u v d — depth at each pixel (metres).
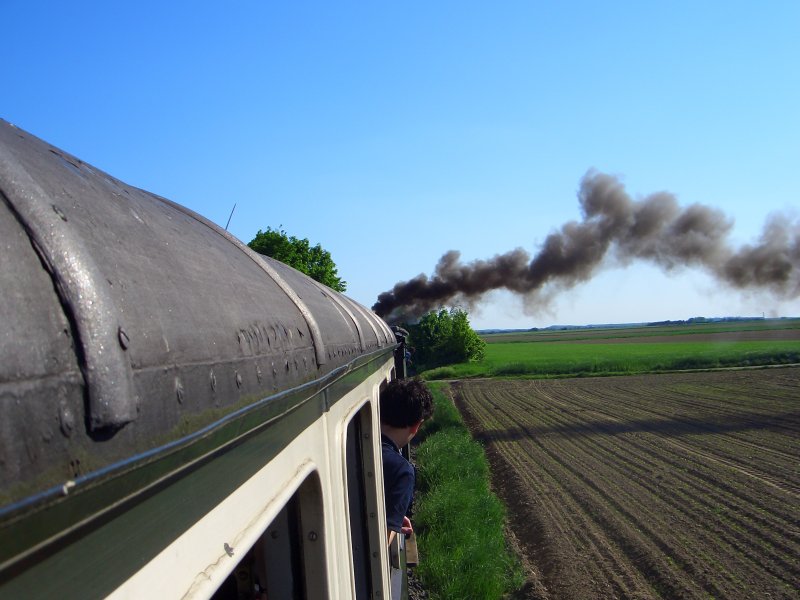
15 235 0.95
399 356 8.43
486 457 17.89
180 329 1.20
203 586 1.24
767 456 15.48
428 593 8.27
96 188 1.43
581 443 18.64
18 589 0.81
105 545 0.97
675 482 13.38
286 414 1.84
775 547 9.35
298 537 2.33
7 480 0.75
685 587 8.15
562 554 9.62
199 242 1.83
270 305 1.89
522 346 91.31
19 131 1.43
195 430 1.16
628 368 44.44
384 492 4.38
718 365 43.91
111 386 0.93
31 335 0.85
